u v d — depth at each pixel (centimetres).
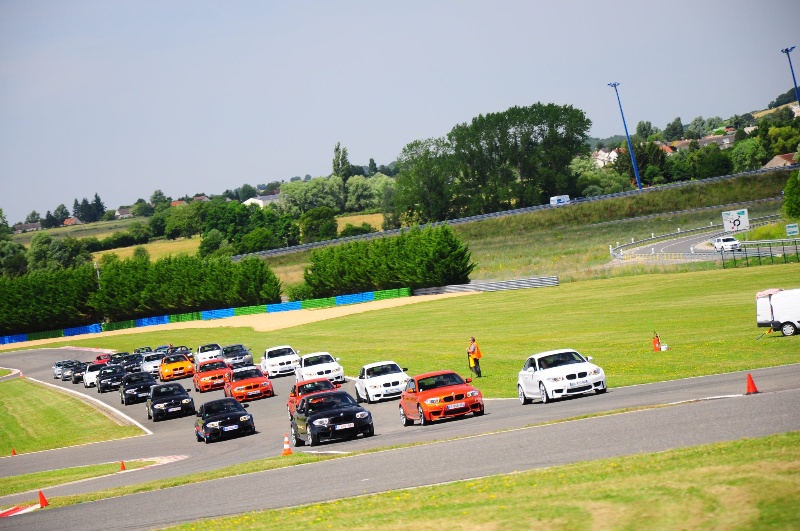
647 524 1694
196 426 5484
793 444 2172
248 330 14725
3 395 11050
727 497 1750
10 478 5053
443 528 1911
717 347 5544
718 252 13262
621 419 3231
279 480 3222
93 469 4831
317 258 19025
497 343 8100
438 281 15838
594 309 9588
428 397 4341
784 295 5603
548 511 1878
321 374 6975
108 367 9956
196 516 2728
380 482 2777
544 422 3531
